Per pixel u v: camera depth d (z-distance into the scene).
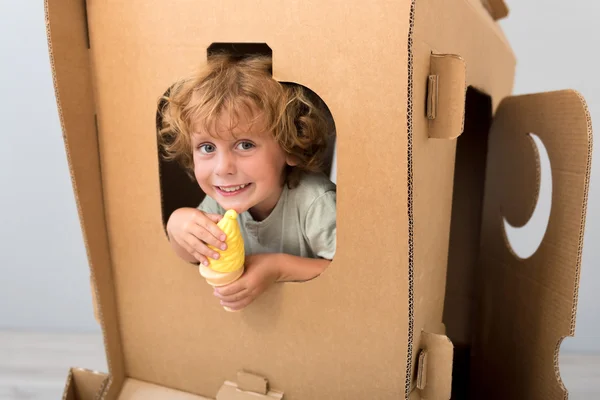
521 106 0.77
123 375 0.67
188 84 0.53
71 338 1.16
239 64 0.54
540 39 1.04
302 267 0.56
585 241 1.08
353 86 0.48
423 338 0.56
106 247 0.62
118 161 0.59
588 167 0.62
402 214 0.49
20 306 1.20
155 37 0.54
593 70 1.03
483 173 0.89
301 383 0.58
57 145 1.09
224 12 0.51
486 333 0.87
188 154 0.63
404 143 0.47
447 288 0.94
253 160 0.53
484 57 0.72
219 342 0.61
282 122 0.55
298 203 0.64
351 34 0.47
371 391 0.55
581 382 0.99
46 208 1.13
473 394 0.91
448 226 0.67
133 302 0.64
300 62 0.49
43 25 1.02
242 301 0.54
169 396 0.64
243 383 0.60
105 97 0.58
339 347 0.55
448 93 0.50
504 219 0.85
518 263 0.77
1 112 1.08
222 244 0.52
